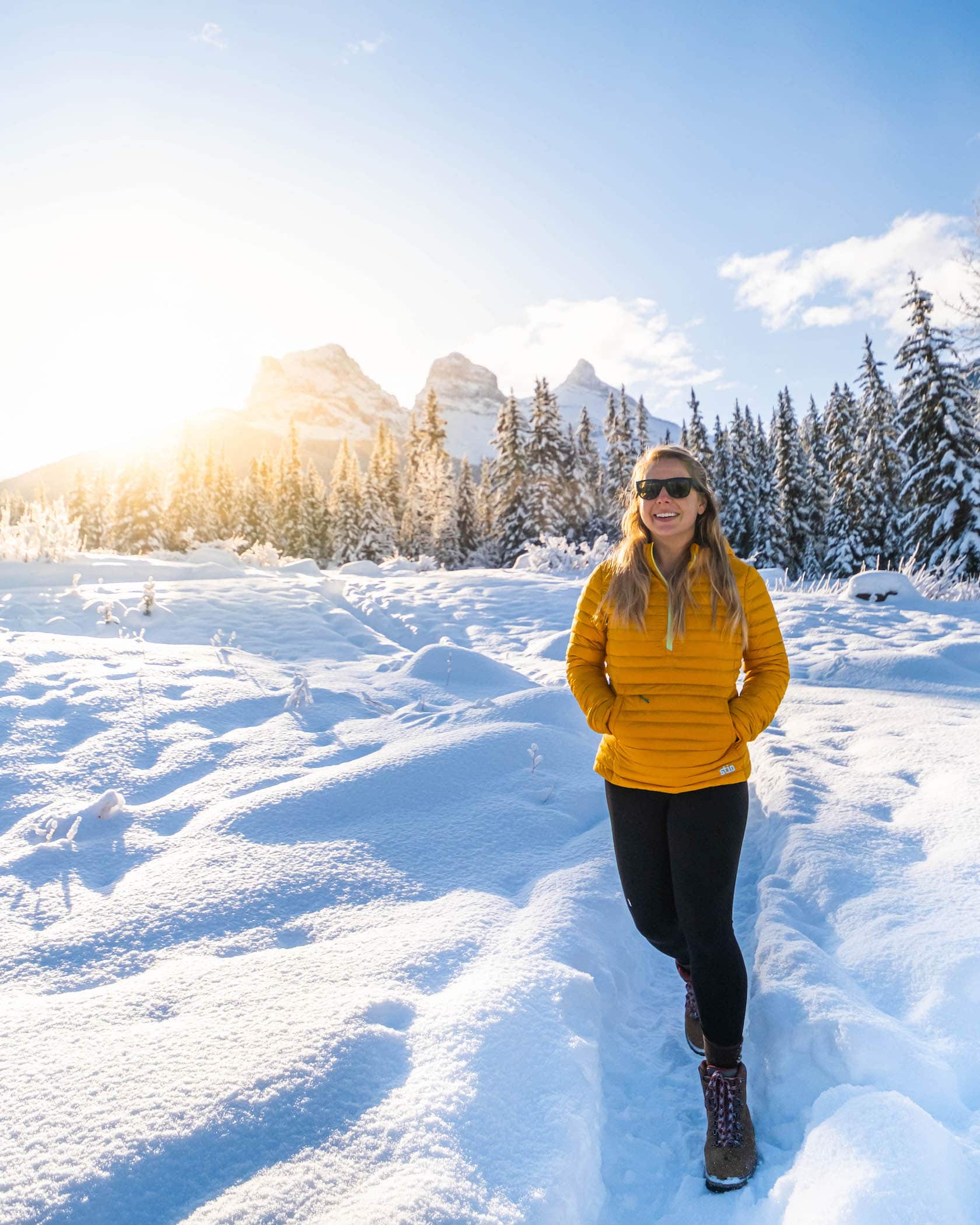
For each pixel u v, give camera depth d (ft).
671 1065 7.79
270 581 41.47
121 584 34.47
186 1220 4.97
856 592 40.34
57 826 11.47
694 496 6.92
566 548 62.49
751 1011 7.82
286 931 8.96
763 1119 6.84
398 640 31.45
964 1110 6.22
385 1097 6.03
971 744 14.28
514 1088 6.29
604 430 179.22
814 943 8.57
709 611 6.93
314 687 19.40
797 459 133.28
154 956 8.39
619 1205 6.14
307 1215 4.98
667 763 6.84
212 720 16.62
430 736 15.35
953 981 7.40
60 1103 5.84
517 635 31.58
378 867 10.39
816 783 12.83
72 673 18.66
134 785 13.32
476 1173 5.41
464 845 11.12
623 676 7.15
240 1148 5.51
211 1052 6.44
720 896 6.73
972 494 79.71
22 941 8.63
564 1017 7.23
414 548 185.88
